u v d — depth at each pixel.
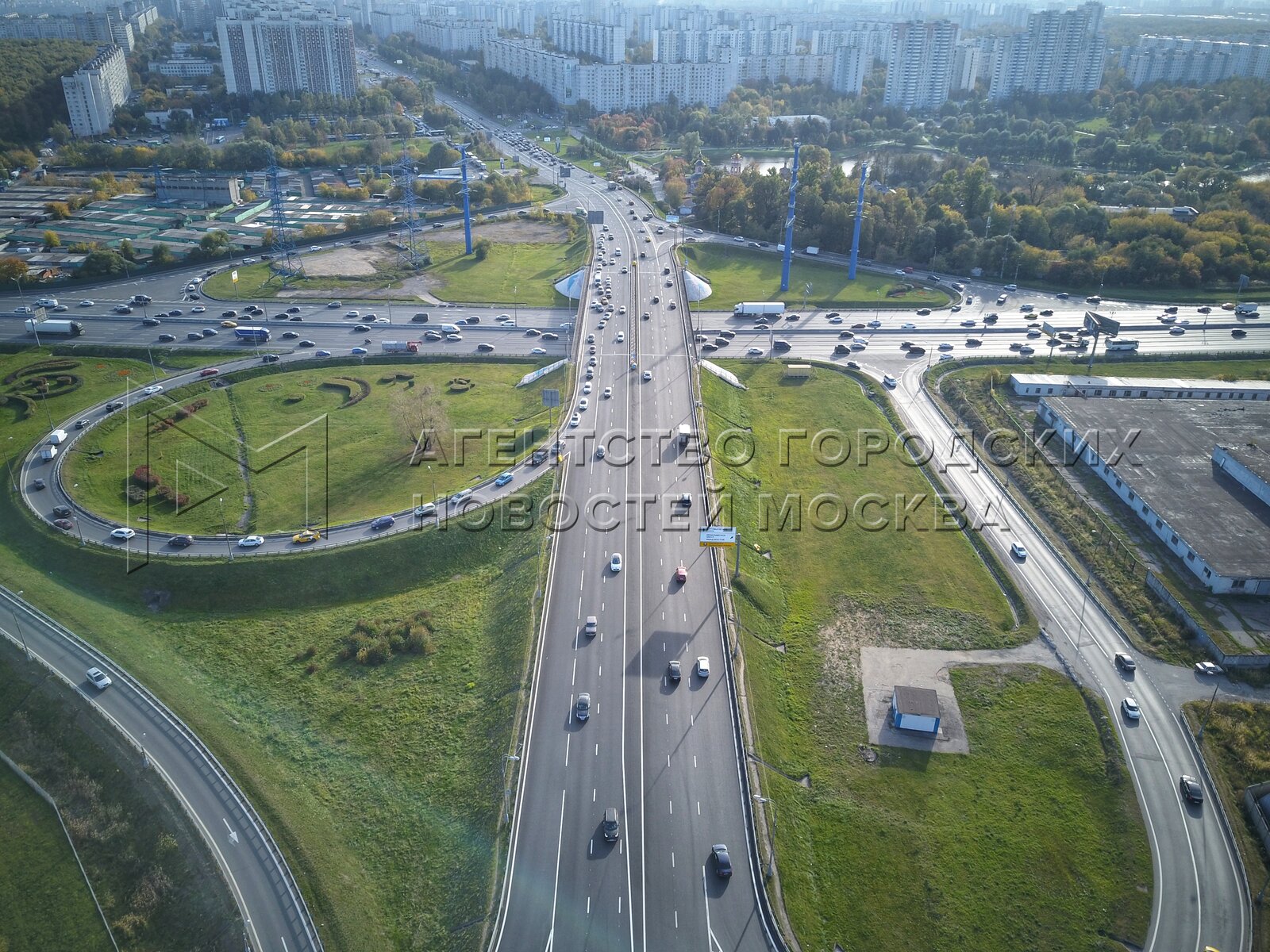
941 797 103.50
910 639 129.38
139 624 131.12
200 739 108.31
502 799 97.69
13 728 112.69
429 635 129.12
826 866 94.50
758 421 195.62
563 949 82.44
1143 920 90.44
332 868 93.19
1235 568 136.25
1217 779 106.06
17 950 89.88
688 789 98.75
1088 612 134.88
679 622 123.94
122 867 95.75
